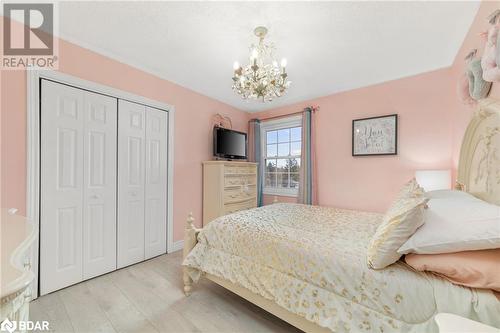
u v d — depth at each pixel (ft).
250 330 5.10
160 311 5.74
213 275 6.15
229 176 11.13
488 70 4.17
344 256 4.17
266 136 14.19
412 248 3.49
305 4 5.13
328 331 4.09
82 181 7.07
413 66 8.22
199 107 11.14
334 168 10.87
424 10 5.32
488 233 2.93
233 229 6.05
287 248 4.81
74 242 6.90
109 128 7.73
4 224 3.43
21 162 5.87
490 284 2.89
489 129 4.62
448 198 4.69
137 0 5.12
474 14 5.45
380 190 9.57
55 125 6.49
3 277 1.89
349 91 10.45
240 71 5.87
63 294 6.40
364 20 5.69
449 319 2.18
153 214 9.20
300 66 8.23
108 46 7.16
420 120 8.66
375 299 3.60
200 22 5.88
